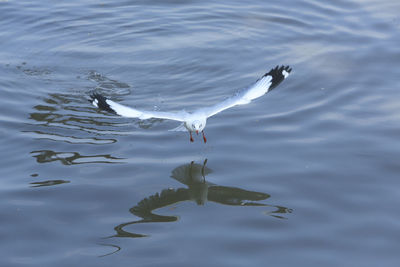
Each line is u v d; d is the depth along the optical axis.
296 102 14.62
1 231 9.95
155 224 10.19
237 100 10.39
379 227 10.01
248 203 10.75
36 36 19.20
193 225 10.17
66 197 10.93
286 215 10.39
